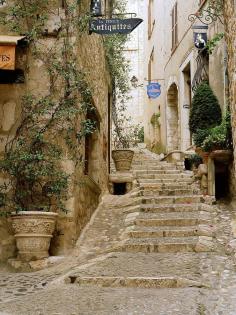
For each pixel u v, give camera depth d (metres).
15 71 7.42
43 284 5.60
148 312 4.16
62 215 7.13
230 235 7.21
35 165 6.97
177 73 16.70
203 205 8.71
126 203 9.62
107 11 12.30
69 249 7.05
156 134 20.31
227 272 5.50
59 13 7.52
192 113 11.86
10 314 4.27
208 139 9.38
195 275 5.42
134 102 26.73
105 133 11.74
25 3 7.45
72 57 7.42
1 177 7.14
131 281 5.29
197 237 7.11
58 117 7.14
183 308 4.23
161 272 5.58
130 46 27.33
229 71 7.64
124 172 12.24
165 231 7.35
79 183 7.41
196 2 14.20
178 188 10.55
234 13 7.18
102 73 11.11
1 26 7.46
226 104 10.88
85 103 7.40
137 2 27.81
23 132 7.20
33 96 7.21
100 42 10.71
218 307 4.25
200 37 12.81
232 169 9.19
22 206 6.95
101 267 5.94
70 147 7.27
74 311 4.29
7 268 6.63
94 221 8.72
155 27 21.81
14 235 6.75
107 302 4.55
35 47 7.38
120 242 7.11
